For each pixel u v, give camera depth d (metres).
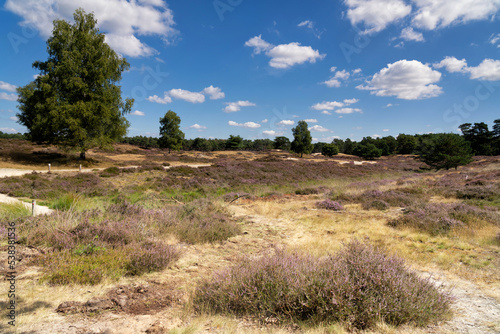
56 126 27.56
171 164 36.94
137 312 3.15
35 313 2.97
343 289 3.02
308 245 6.12
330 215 9.74
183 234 6.89
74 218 7.04
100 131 31.25
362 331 2.76
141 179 22.28
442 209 8.63
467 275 4.42
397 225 7.83
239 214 10.39
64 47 30.55
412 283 3.32
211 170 27.92
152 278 4.26
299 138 65.62
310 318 3.01
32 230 6.02
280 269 3.55
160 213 8.21
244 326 2.89
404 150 89.50
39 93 29.78
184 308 3.25
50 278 3.89
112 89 33.16
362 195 13.49
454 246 5.99
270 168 31.77
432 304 3.05
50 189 15.12
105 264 4.37
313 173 29.72
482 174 20.97
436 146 32.31
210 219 8.12
